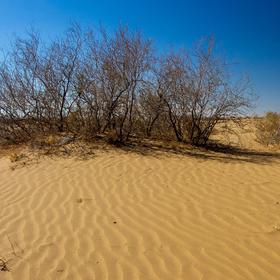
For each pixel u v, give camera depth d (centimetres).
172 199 653
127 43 1084
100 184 745
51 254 479
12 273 441
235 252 462
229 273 418
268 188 701
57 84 1170
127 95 1094
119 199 661
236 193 676
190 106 1088
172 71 1077
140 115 1175
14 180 796
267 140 1270
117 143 1070
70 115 1185
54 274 434
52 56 1201
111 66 1084
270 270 420
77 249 489
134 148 1038
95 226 554
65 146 1035
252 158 982
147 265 443
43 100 1176
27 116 1179
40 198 682
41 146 1042
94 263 453
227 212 588
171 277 417
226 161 935
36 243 511
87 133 1123
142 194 683
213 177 782
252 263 436
